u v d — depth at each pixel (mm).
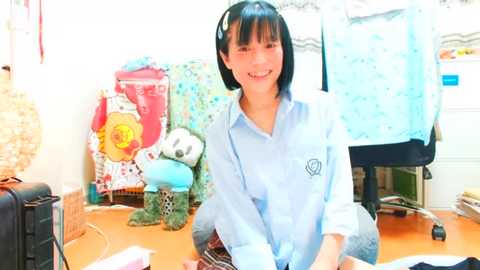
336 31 1552
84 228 1749
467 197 1970
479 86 2045
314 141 921
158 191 1925
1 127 873
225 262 1008
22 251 843
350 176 937
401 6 1484
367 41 1525
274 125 940
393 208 1965
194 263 1115
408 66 1516
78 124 2201
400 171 2311
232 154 958
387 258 1455
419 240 1659
